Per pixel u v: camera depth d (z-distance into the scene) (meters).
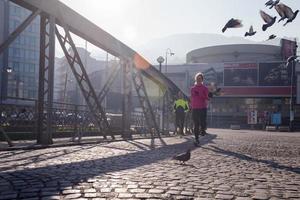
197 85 12.38
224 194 4.34
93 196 4.06
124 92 14.92
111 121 19.11
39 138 10.12
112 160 7.36
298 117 75.31
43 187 4.47
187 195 4.23
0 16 89.75
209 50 97.62
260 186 4.90
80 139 12.45
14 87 92.25
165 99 23.16
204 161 7.56
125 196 4.09
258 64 75.62
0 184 4.61
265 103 78.00
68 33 10.36
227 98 80.62
